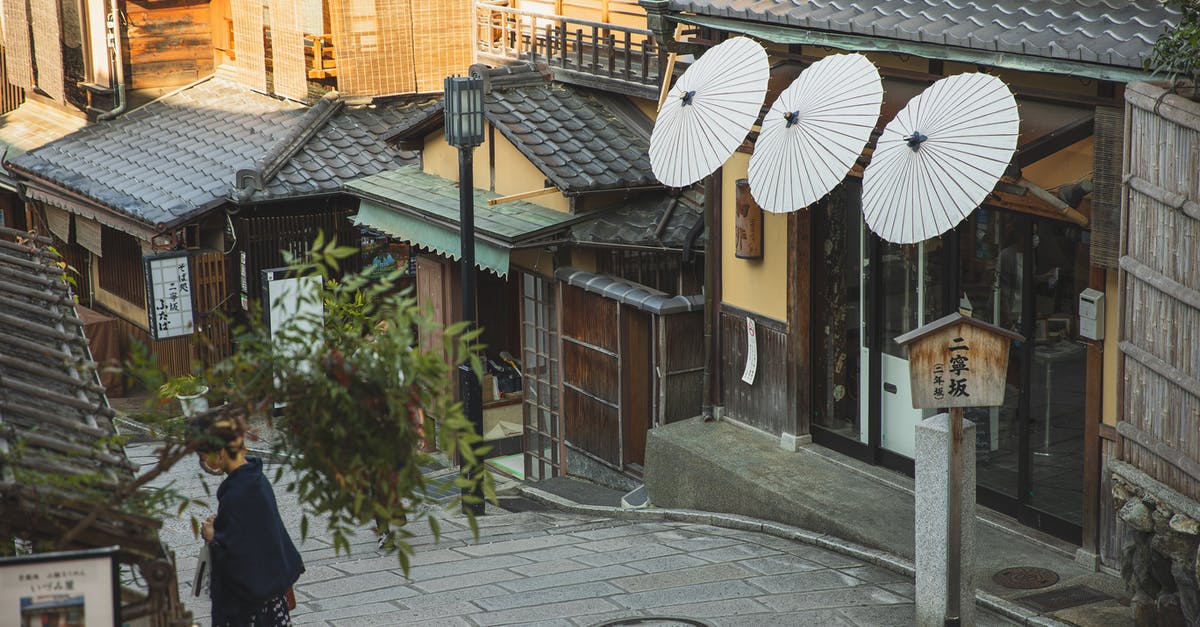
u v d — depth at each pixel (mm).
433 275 16953
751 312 12805
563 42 16906
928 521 8141
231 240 19031
